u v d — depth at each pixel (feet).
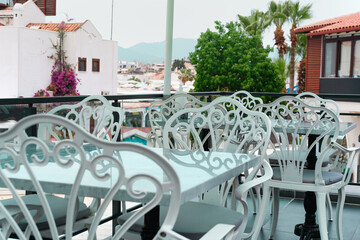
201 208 7.10
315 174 10.27
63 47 93.56
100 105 9.45
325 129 11.14
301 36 131.13
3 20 97.14
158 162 4.01
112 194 4.15
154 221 5.41
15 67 89.56
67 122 4.19
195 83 121.49
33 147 7.57
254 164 6.86
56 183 4.89
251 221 13.01
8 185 4.50
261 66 119.34
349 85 74.49
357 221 13.17
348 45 75.41
